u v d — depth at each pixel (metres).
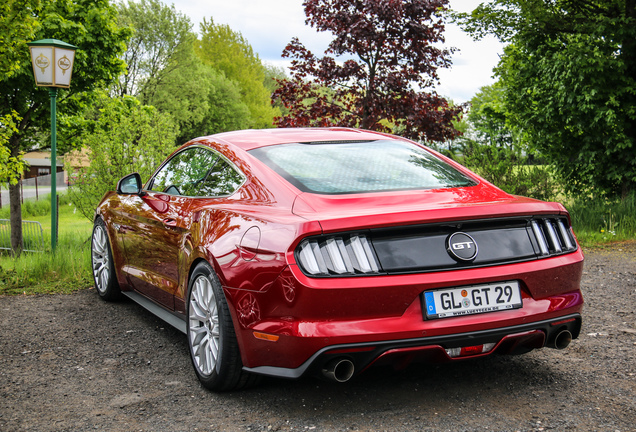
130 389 3.16
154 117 10.75
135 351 3.87
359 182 3.06
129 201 4.70
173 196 3.97
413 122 9.51
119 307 5.14
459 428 2.55
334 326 2.47
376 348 2.50
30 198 29.20
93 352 3.86
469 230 2.72
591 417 2.66
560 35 11.57
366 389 3.06
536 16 11.05
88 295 5.66
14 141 13.55
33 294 5.77
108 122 11.21
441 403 2.85
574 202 11.53
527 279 2.75
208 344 3.09
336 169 3.19
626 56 10.91
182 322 3.73
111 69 14.07
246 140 3.66
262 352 2.67
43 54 8.81
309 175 3.09
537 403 2.84
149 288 4.29
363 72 9.82
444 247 2.64
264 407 2.85
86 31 13.05
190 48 47.25
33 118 13.70
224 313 2.88
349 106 10.19
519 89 11.84
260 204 2.99
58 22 12.62
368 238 2.57
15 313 4.98
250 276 2.70
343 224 2.52
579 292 2.98
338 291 2.46
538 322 2.77
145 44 45.22
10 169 10.56
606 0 11.39
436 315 2.57
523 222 2.86
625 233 9.09
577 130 11.38
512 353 3.07
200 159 3.90
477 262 2.67
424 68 9.78
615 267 6.67
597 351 3.68
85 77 13.57
